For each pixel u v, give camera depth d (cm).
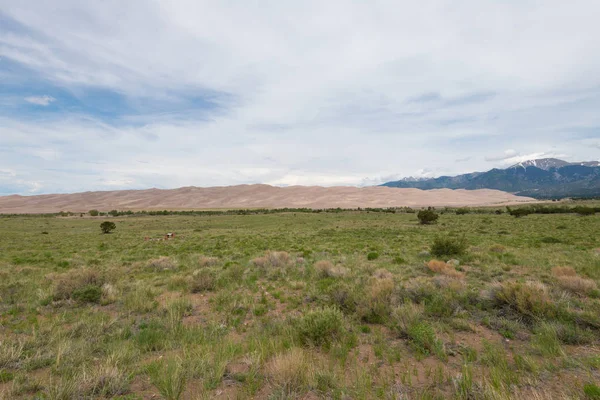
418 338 498
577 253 1409
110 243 2798
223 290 934
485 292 730
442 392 358
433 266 1091
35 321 679
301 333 523
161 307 770
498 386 355
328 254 1675
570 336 496
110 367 414
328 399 348
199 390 376
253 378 397
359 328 581
